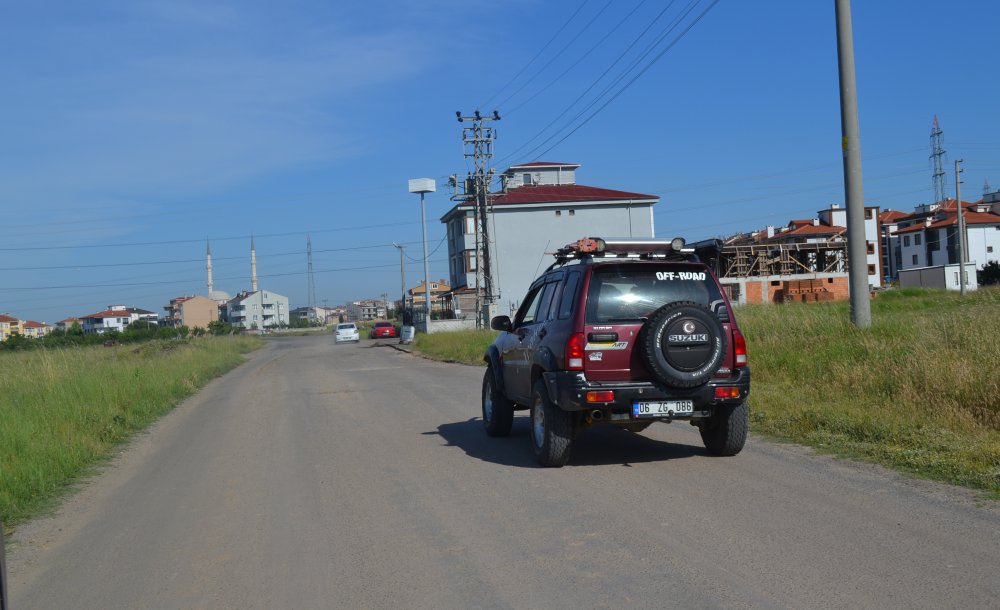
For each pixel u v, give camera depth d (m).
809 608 4.11
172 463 9.35
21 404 12.51
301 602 4.61
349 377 20.77
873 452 7.66
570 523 5.90
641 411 7.53
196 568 5.32
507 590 4.59
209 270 130.12
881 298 42.94
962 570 4.54
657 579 4.64
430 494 7.06
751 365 13.02
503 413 10.00
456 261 67.94
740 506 6.12
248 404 15.38
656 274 7.80
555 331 7.93
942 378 9.46
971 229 85.19
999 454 6.92
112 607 4.70
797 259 67.94
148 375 17.83
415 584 4.79
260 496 7.30
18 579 5.31
